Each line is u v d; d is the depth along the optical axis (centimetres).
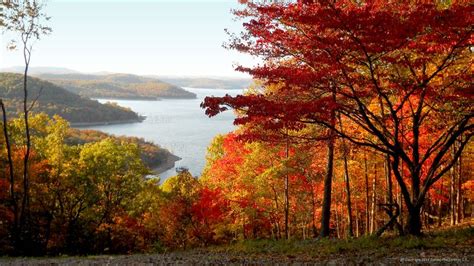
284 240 1555
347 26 970
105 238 3309
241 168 2431
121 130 19225
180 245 3138
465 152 2425
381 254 1066
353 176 2581
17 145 2794
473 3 1012
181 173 3534
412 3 1036
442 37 1011
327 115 1148
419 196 1262
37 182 2909
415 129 1283
